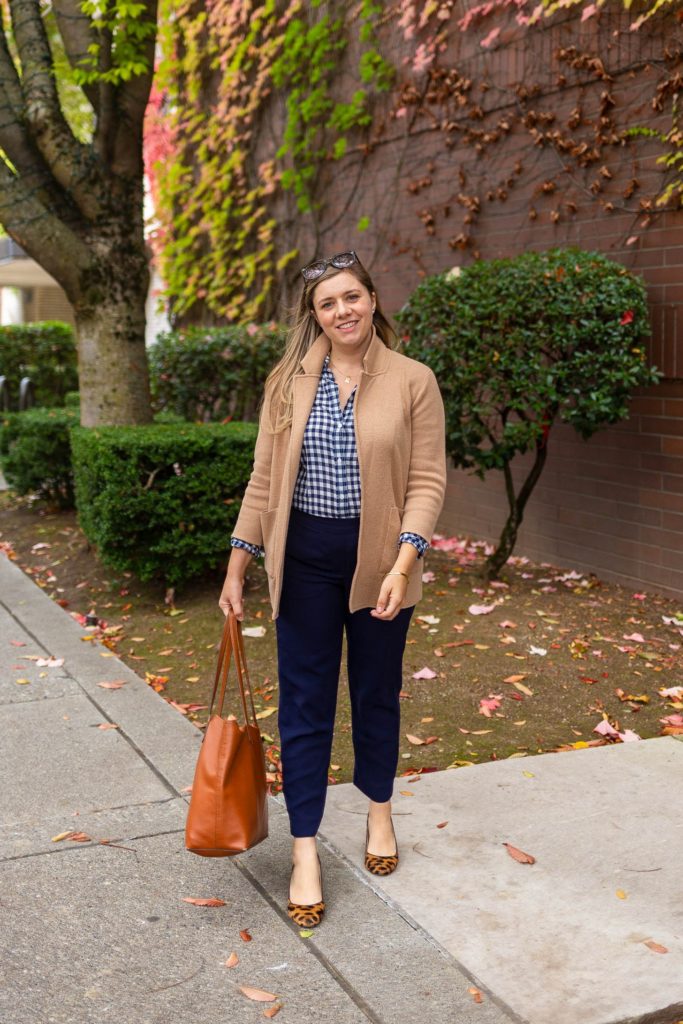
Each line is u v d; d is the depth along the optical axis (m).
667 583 6.31
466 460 6.32
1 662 5.39
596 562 6.84
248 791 2.97
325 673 3.12
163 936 2.92
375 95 8.86
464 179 7.79
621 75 6.32
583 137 6.65
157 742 4.32
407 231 8.55
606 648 5.49
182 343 9.12
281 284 10.40
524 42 7.08
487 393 6.77
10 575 7.28
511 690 4.97
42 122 6.79
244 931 2.94
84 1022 2.55
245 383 8.95
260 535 3.19
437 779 3.93
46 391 13.94
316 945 2.88
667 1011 2.61
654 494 6.34
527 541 7.47
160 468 6.16
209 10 11.19
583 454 6.88
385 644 3.12
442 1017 2.57
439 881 3.21
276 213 10.49
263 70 10.36
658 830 3.51
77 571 7.29
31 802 3.77
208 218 11.58
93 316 7.22
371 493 2.98
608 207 6.44
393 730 3.24
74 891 3.16
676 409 6.13
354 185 9.27
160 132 12.65
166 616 6.29
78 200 7.00
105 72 6.78
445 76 7.90
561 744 4.41
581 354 5.90
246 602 6.45
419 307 6.27
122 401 7.28
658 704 4.81
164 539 6.24
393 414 2.99
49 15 8.38
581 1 6.52
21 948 2.86
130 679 5.14
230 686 5.12
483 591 6.53
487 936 2.91
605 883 3.19
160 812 3.69
